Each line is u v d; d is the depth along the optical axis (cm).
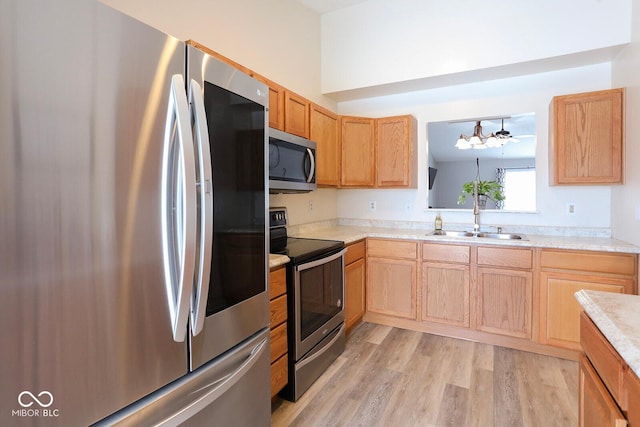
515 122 307
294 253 205
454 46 290
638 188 222
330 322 236
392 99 359
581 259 234
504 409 187
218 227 120
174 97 95
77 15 74
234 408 124
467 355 250
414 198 355
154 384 93
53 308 71
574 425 174
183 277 95
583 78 279
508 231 313
